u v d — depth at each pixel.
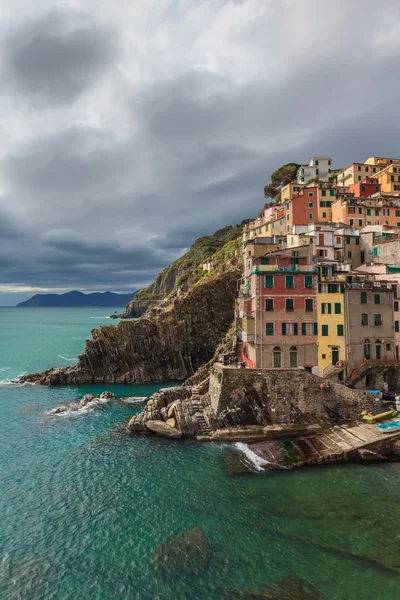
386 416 44.44
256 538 27.06
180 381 87.12
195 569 24.42
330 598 21.78
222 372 47.75
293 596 21.97
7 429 50.78
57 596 22.83
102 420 54.22
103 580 23.97
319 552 25.44
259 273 49.97
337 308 50.97
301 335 50.22
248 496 32.47
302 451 39.97
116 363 84.88
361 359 51.16
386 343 51.72
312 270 50.47
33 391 74.12
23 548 26.98
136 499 32.66
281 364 49.81
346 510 30.00
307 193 90.56
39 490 34.59
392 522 28.36
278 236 72.25
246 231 109.94
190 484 34.78
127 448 43.34
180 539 27.22
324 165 121.31
